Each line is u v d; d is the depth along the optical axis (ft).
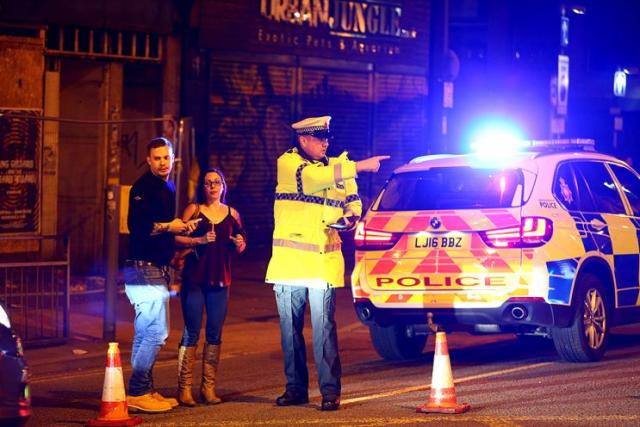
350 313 69.56
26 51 77.77
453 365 50.42
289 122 97.96
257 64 95.40
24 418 32.83
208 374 42.16
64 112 81.51
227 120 93.71
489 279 47.19
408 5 106.01
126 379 48.91
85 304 69.67
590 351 49.37
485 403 41.09
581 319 48.67
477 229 47.55
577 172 51.21
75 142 82.12
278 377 48.52
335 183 40.06
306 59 98.78
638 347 54.95
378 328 51.60
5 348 32.60
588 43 133.90
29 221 78.23
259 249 96.89
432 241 48.26
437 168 49.52
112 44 83.15
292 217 40.63
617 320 51.83
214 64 92.32
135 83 85.61
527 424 37.19
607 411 39.01
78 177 82.28
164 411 40.60
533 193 47.80
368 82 103.96
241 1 93.66
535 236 46.85
